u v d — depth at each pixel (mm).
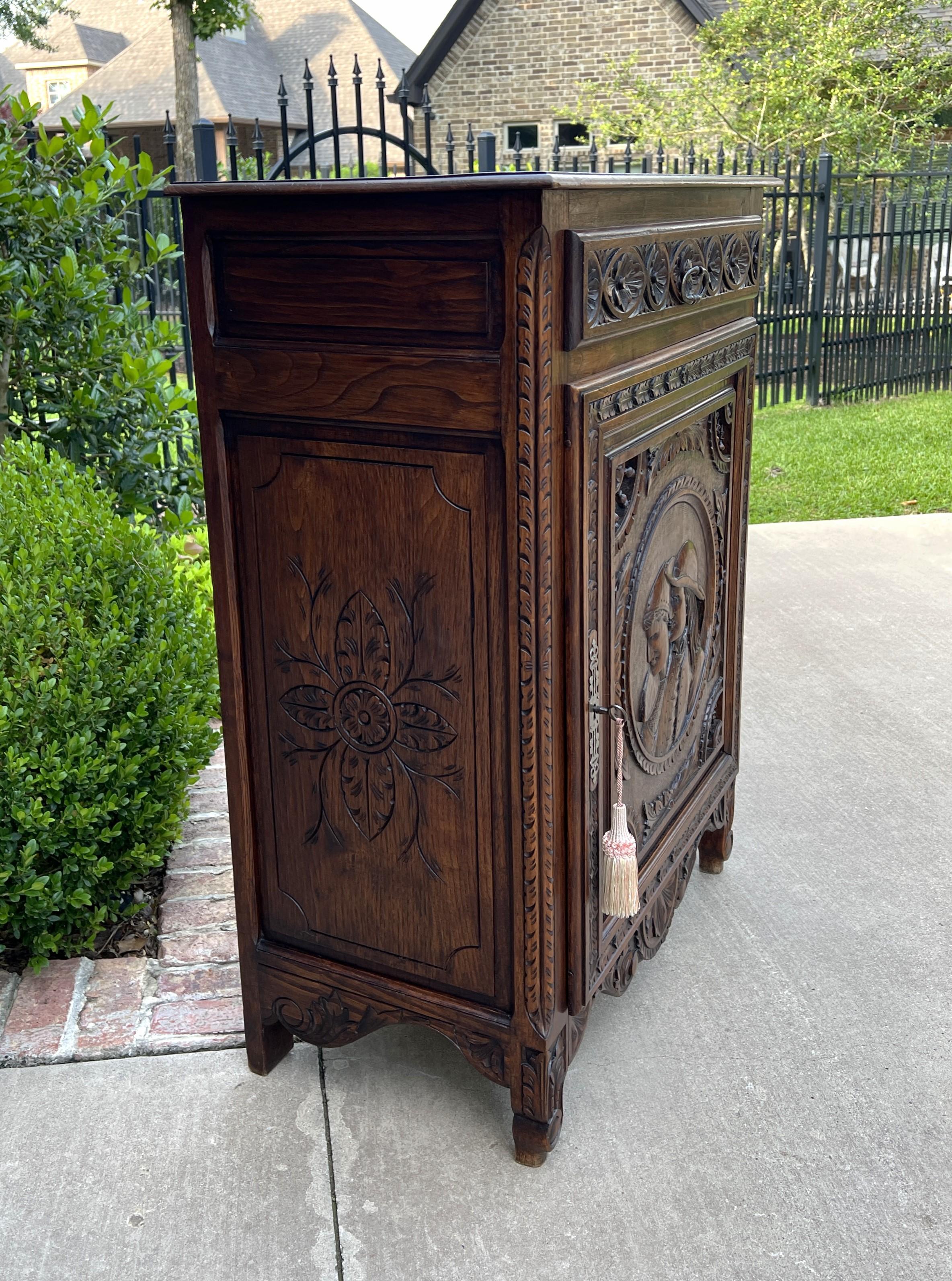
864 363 8914
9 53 34125
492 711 1530
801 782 3010
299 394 1511
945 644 3910
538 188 1220
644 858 1981
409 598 1543
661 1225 1645
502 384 1351
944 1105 1885
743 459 2293
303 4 27953
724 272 1952
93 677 2219
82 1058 1979
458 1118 1866
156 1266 1580
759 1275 1557
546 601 1434
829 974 2236
